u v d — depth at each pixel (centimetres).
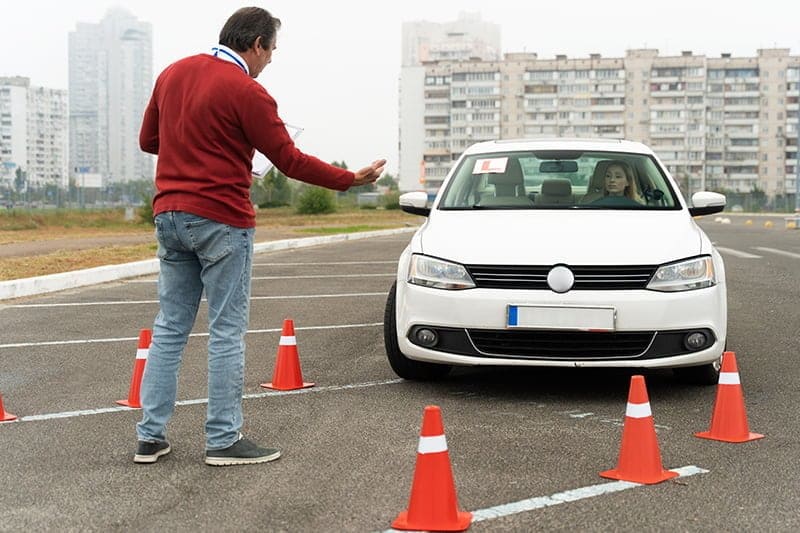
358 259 1752
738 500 372
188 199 423
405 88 13112
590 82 12400
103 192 5034
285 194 6944
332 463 429
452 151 12850
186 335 448
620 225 594
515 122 12612
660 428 493
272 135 426
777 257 1712
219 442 429
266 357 724
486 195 668
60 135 12625
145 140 461
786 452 446
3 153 11738
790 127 12144
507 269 547
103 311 1002
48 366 690
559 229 583
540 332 540
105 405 561
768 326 857
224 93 421
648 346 538
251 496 380
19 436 487
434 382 619
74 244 2127
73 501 377
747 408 540
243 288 438
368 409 541
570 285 537
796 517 352
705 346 547
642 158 706
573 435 477
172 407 443
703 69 12088
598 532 335
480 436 476
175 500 377
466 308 546
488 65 12600
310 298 1112
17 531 342
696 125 12200
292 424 506
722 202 674
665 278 543
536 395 575
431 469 341
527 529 338
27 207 4222
